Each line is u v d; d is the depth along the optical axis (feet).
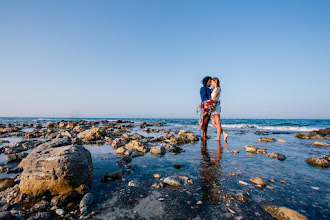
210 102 24.70
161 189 8.92
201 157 15.70
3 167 12.51
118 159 15.20
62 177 8.51
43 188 8.46
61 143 12.09
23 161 9.27
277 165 13.12
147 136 32.42
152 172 11.60
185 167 12.64
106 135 29.73
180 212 6.82
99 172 11.68
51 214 6.82
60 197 7.77
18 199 8.11
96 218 6.51
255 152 17.71
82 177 9.06
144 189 8.94
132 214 6.72
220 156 16.02
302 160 14.66
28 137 30.66
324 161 13.19
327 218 6.46
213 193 8.45
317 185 9.52
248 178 10.43
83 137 27.37
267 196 8.21
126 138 25.80
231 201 7.69
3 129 45.47
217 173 11.27
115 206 7.31
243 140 27.04
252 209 7.07
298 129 56.34
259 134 36.99
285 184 9.62
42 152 10.02
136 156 16.35
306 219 6.24
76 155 9.43
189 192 8.56
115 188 9.09
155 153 17.53
